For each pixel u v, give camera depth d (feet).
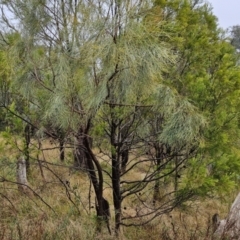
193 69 14.60
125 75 10.07
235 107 13.56
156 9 11.16
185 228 14.56
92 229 13.79
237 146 14.01
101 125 12.48
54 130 13.11
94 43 9.98
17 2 11.51
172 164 14.78
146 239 14.57
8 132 13.76
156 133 13.07
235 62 17.57
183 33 14.65
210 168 13.30
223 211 18.75
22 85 11.76
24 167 19.66
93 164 15.11
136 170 22.25
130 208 17.06
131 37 9.77
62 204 17.78
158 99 11.44
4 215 15.87
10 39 12.15
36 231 12.91
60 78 10.46
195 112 12.05
